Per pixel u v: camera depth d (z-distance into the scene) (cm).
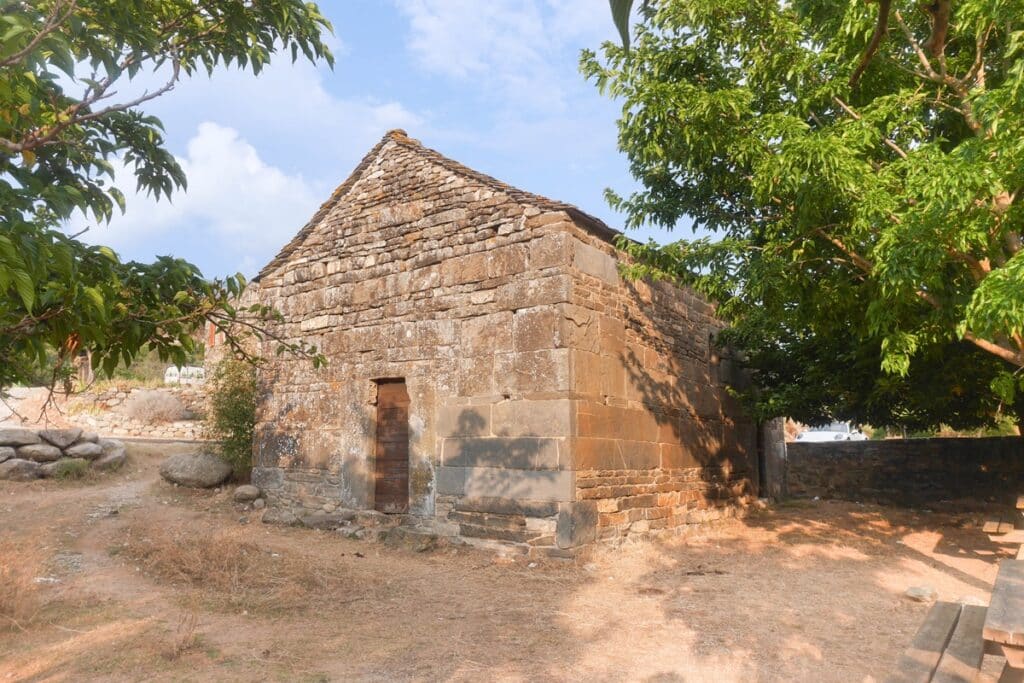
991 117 555
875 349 1052
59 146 374
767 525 1178
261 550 850
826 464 1623
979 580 795
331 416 1123
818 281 846
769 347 1304
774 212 920
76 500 1141
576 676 489
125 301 342
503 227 959
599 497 906
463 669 502
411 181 1079
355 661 516
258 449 1214
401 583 764
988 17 591
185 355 381
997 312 533
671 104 812
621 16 109
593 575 802
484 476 923
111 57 356
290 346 439
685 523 1103
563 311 887
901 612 659
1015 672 346
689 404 1175
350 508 1070
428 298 1027
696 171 948
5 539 866
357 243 1135
